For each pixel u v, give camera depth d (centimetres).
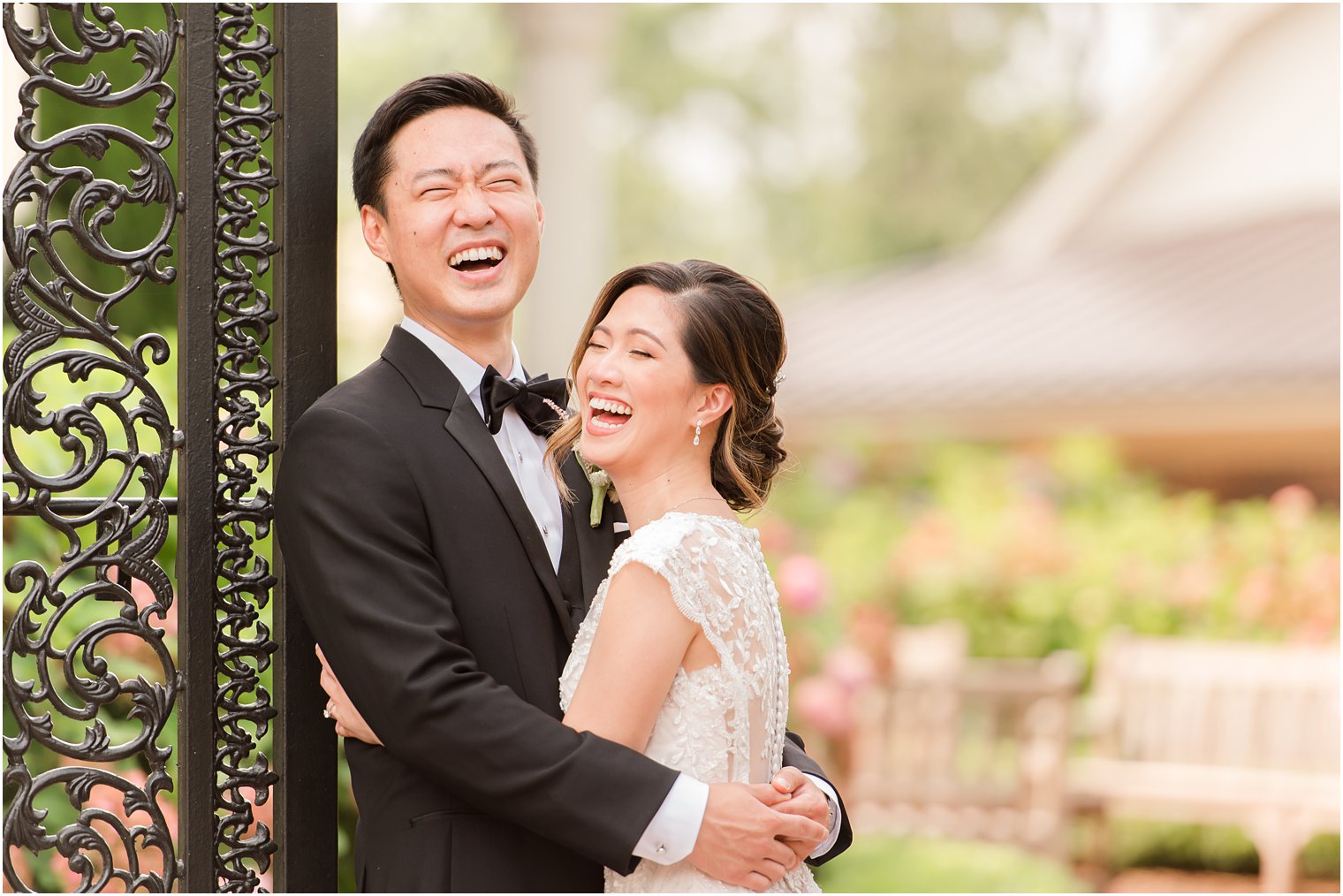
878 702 1240
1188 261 1795
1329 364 1408
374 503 337
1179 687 1176
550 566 364
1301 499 1362
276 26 368
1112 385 1502
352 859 504
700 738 336
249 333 367
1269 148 2059
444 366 372
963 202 3406
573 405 413
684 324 354
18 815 329
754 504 380
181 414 352
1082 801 1159
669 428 355
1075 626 1363
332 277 375
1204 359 1485
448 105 373
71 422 336
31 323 331
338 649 330
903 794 1213
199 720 353
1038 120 3381
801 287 3466
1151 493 1517
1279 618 1291
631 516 366
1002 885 1019
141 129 518
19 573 329
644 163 3509
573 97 1498
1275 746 1134
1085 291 1780
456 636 333
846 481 1645
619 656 329
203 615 354
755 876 328
